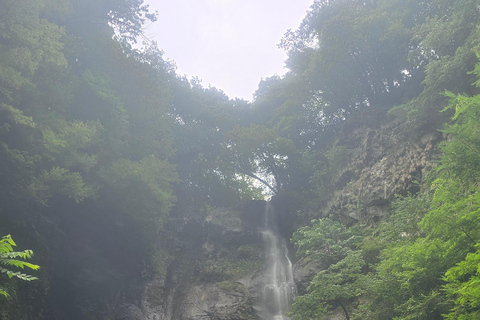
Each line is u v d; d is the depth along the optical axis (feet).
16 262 21.83
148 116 110.52
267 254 111.24
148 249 103.55
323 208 105.91
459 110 41.09
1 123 69.36
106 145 92.63
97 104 92.73
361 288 54.65
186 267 113.50
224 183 155.43
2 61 67.00
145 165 96.63
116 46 104.53
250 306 88.02
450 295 37.78
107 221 90.89
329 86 137.08
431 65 72.49
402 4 119.44
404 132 91.25
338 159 110.93
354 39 117.50
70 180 71.87
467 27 71.15
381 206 85.20
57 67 82.12
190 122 157.58
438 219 36.47
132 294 95.14
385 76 127.44
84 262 86.63
